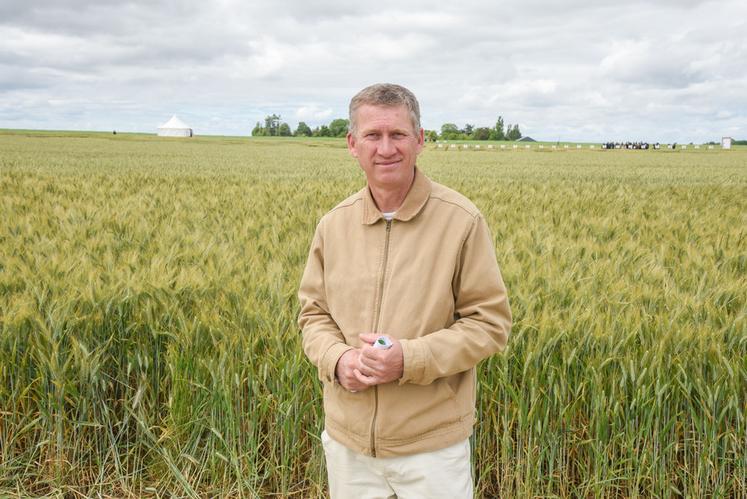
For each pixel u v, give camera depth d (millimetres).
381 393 2068
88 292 3807
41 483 3650
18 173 18484
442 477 2086
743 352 3469
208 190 13844
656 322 3605
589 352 3451
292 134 150000
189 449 3609
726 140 88750
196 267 4539
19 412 3633
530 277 4410
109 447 3734
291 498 3568
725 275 4867
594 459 3447
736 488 3404
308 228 7352
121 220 7836
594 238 7008
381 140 1994
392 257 2096
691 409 3275
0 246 5652
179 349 3668
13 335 3656
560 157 50500
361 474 2221
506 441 3416
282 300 3891
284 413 3439
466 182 17375
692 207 11680
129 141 76500
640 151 75312
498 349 2057
